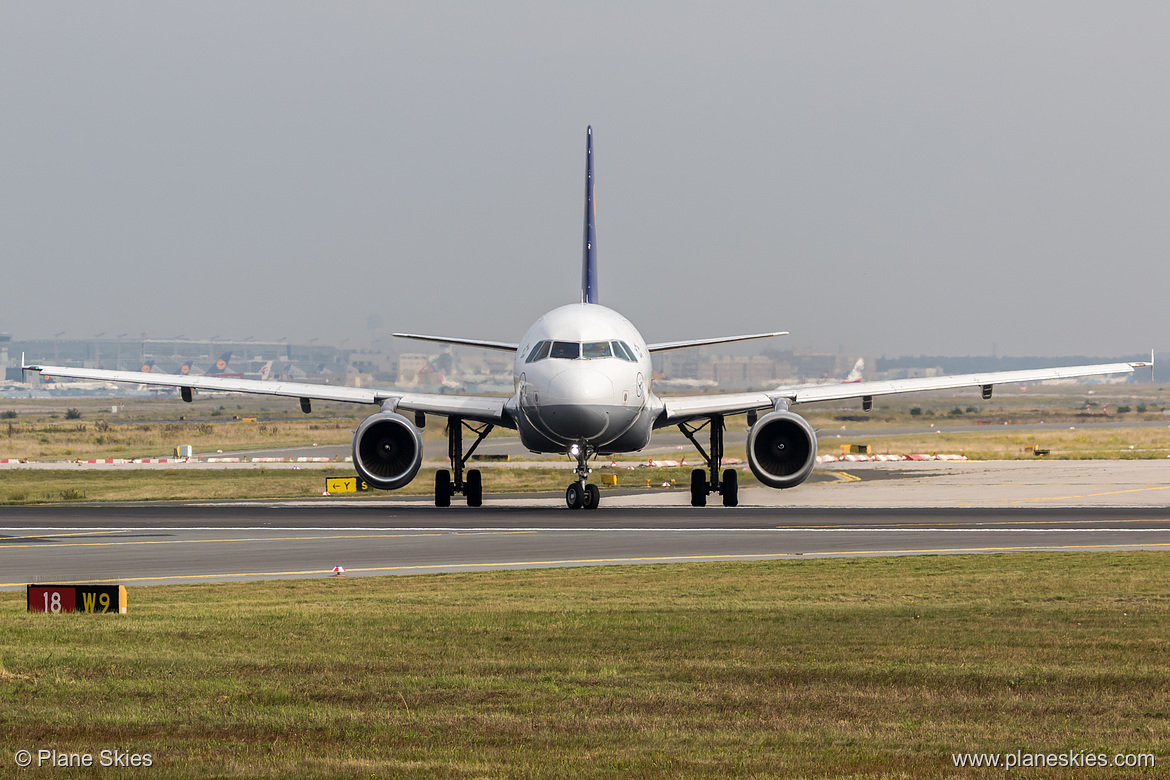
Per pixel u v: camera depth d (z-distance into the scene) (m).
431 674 52.47
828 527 132.50
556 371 142.12
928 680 50.75
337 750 40.41
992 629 64.19
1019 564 98.50
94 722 43.97
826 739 41.50
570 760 39.06
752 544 116.44
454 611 72.44
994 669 52.94
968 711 45.44
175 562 104.88
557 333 146.75
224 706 46.41
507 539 121.88
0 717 44.62
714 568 98.06
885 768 38.03
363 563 103.88
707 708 46.06
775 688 49.47
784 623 66.69
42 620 68.69
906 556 105.62
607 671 52.91
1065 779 36.94
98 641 60.94
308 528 134.50
